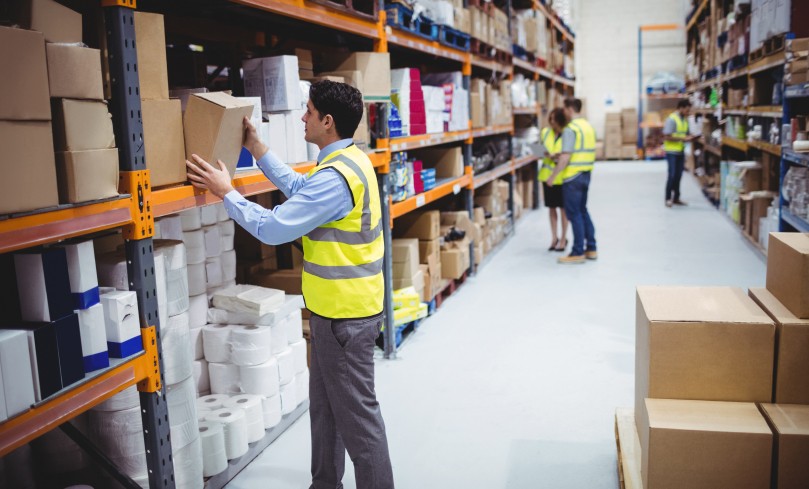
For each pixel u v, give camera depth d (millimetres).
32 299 1782
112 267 2133
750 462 2084
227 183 2262
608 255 7281
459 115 5922
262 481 2861
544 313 5230
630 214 9992
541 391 3746
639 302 2586
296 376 3375
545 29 10773
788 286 2348
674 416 2186
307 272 2336
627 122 18953
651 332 2299
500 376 3980
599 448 3084
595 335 4664
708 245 7547
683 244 7668
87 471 2516
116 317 2018
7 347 1645
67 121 1756
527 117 10344
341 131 2363
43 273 1763
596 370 4027
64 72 1749
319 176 2211
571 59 15531
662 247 7562
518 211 9945
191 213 3076
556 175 6805
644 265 6723
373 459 2357
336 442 2521
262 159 2541
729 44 8531
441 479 2865
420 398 3701
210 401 3033
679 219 9344
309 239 2312
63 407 1803
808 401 2213
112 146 1925
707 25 11320
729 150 9875
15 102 1594
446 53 5438
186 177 2312
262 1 2727
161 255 2324
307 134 2406
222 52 4070
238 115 2363
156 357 2168
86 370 1926
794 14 5156
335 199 2193
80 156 1785
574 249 6934
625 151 18984
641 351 2521
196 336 3135
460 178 6023
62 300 1829
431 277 5215
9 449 1648
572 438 3189
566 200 6871
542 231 9008
